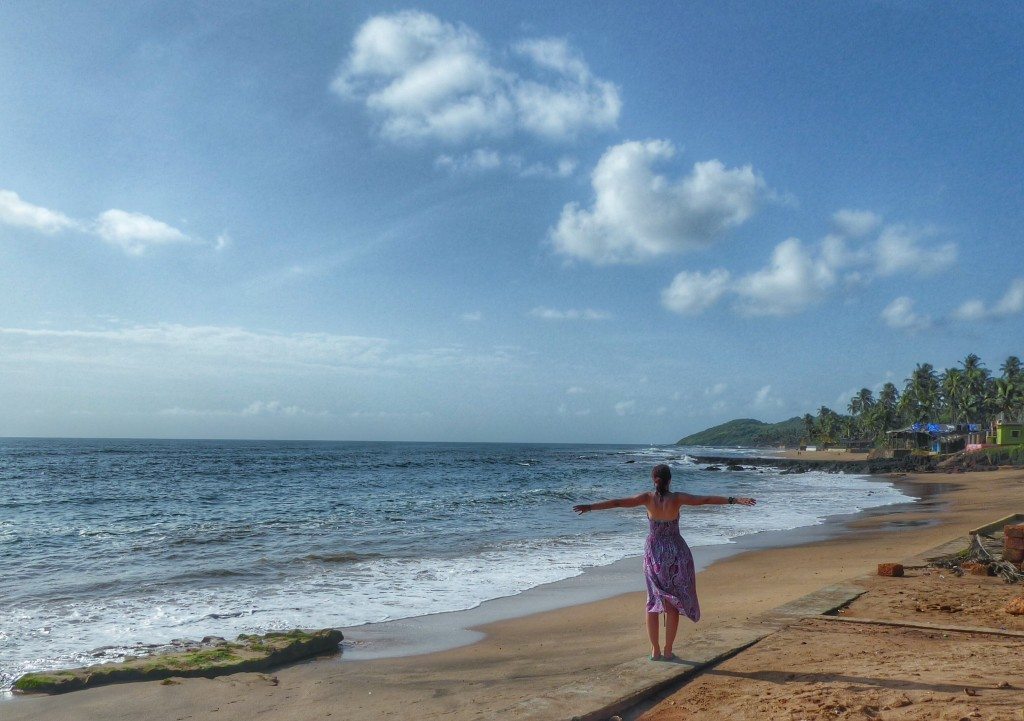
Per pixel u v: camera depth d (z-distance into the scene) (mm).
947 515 24953
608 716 4680
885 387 139250
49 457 78125
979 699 4336
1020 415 92188
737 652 5945
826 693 4660
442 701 6312
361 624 9805
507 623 9922
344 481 42594
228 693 6883
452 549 16328
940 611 7461
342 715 6125
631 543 17406
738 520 23344
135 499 29734
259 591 11727
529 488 38219
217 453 99000
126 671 7344
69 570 13508
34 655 8188
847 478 60562
